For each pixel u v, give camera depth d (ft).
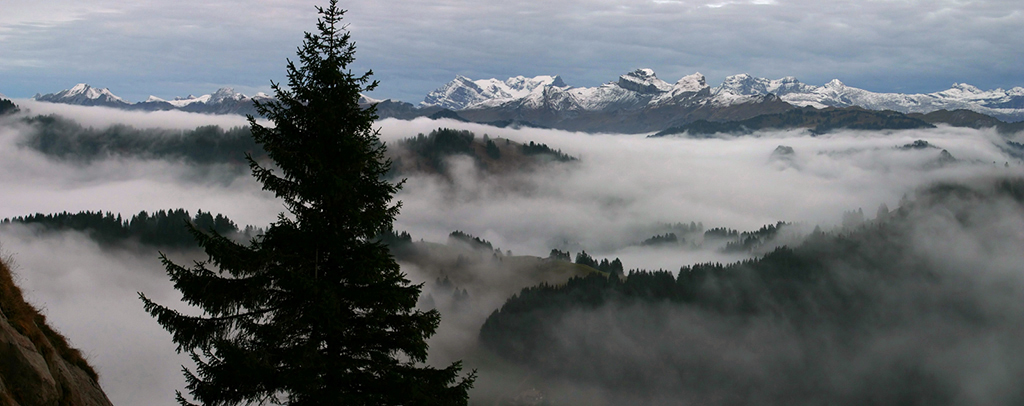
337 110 66.69
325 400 63.21
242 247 63.16
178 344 61.72
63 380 63.57
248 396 62.49
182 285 61.05
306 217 66.74
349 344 68.54
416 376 69.87
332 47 67.21
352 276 67.05
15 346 57.88
